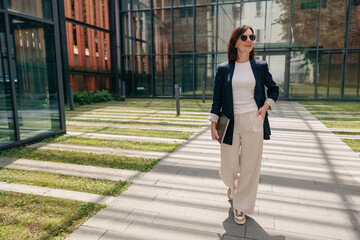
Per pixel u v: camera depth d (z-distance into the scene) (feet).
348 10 38.60
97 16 44.70
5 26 14.70
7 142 15.14
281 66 42.45
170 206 8.46
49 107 18.15
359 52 39.14
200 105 37.24
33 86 16.78
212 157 13.56
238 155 7.39
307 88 41.73
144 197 9.09
